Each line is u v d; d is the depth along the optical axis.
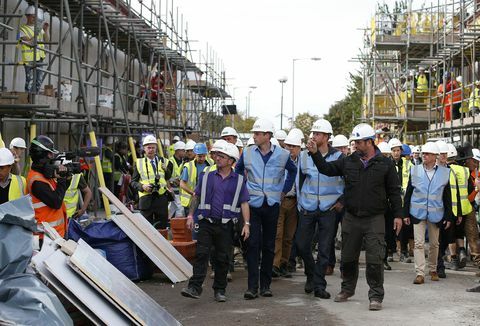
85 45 21.53
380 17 32.28
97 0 17.78
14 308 5.66
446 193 11.35
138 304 7.20
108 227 10.98
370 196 9.16
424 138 31.08
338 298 9.55
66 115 16.53
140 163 12.88
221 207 9.49
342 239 9.49
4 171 8.39
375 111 30.83
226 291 10.44
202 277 9.51
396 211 9.21
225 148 9.49
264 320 8.40
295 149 11.86
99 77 18.41
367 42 33.44
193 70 30.27
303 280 11.52
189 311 8.96
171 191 13.04
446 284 11.17
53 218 8.71
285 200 11.74
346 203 9.34
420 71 28.92
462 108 20.92
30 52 15.09
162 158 13.21
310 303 9.45
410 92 29.44
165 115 25.30
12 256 6.16
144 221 11.74
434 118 28.41
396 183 9.24
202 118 35.72
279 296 10.00
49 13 18.55
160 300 9.70
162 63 27.64
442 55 24.83
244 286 10.89
